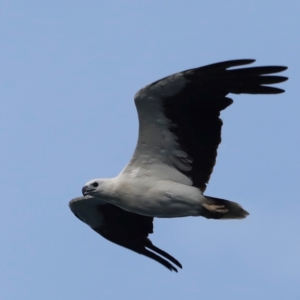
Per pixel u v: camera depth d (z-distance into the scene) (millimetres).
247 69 16109
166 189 17141
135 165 17453
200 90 16484
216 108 16703
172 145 17078
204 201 17109
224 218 17203
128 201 17469
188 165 17188
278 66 16031
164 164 17312
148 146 17188
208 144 16938
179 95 16516
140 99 16531
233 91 16469
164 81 16250
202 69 16047
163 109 16703
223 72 16156
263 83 16234
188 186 17156
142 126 16969
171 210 17312
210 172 17078
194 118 16828
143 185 17297
